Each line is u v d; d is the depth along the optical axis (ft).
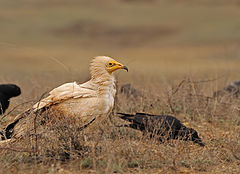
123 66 44.93
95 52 304.71
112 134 48.29
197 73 89.30
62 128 42.50
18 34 388.98
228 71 99.35
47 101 43.04
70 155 41.22
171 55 288.10
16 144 42.42
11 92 62.59
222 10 512.22
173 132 50.39
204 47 323.37
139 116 52.65
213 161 43.62
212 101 65.67
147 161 42.29
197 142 50.03
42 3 604.49
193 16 495.82
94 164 39.37
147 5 604.90
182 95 66.08
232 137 52.06
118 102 62.59
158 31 440.45
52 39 386.73
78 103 42.73
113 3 626.64
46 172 38.73
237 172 41.06
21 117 44.06
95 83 44.47
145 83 76.64
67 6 588.50
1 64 156.04
